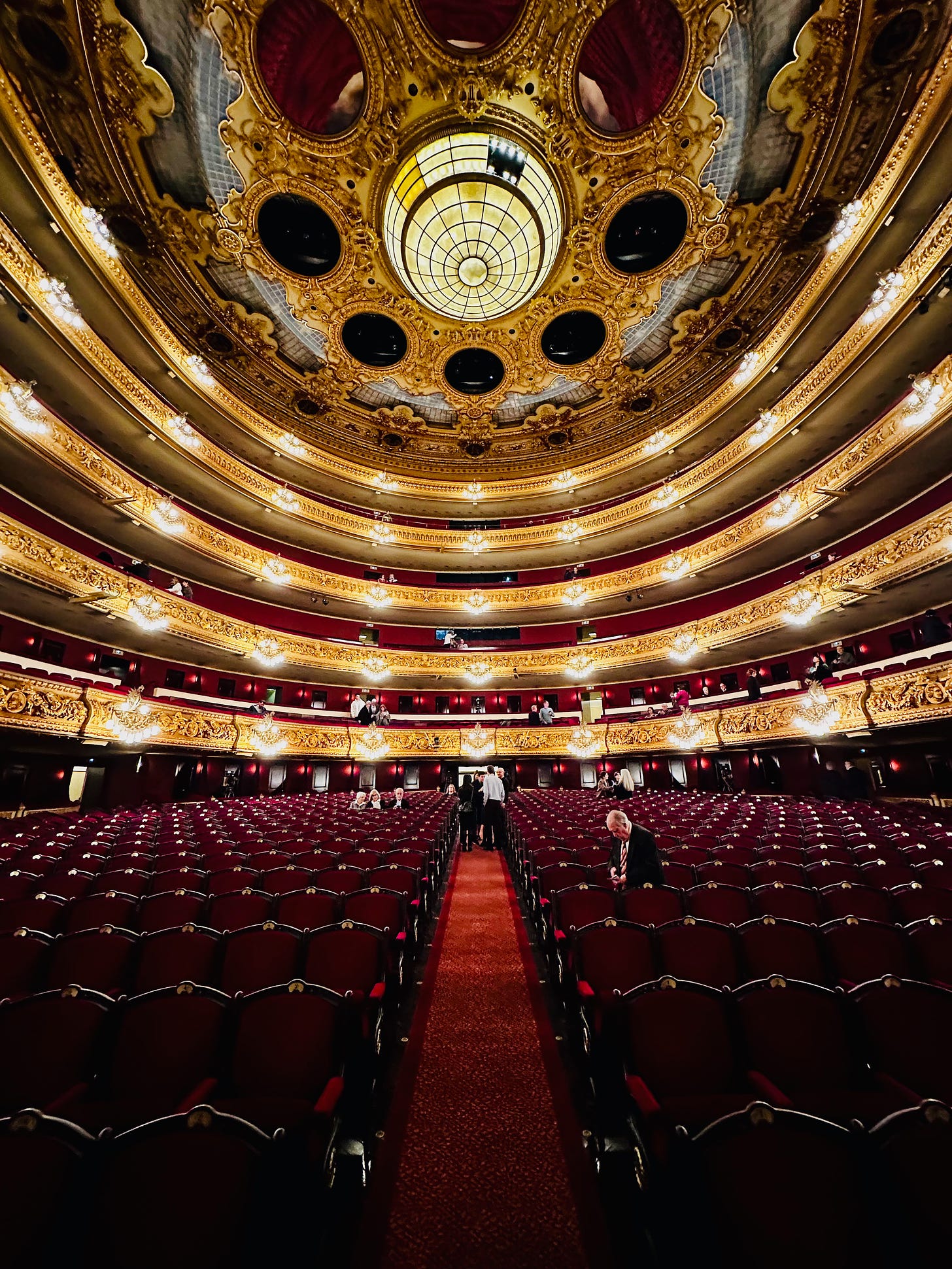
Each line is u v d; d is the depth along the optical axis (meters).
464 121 11.74
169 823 8.46
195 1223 1.27
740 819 8.06
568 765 18.41
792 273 13.69
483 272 13.82
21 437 8.81
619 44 10.53
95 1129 1.91
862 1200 1.28
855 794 11.85
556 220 13.16
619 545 19.62
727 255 13.70
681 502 16.36
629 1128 2.10
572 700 19.23
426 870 5.49
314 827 8.05
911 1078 2.10
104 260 10.80
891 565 9.95
